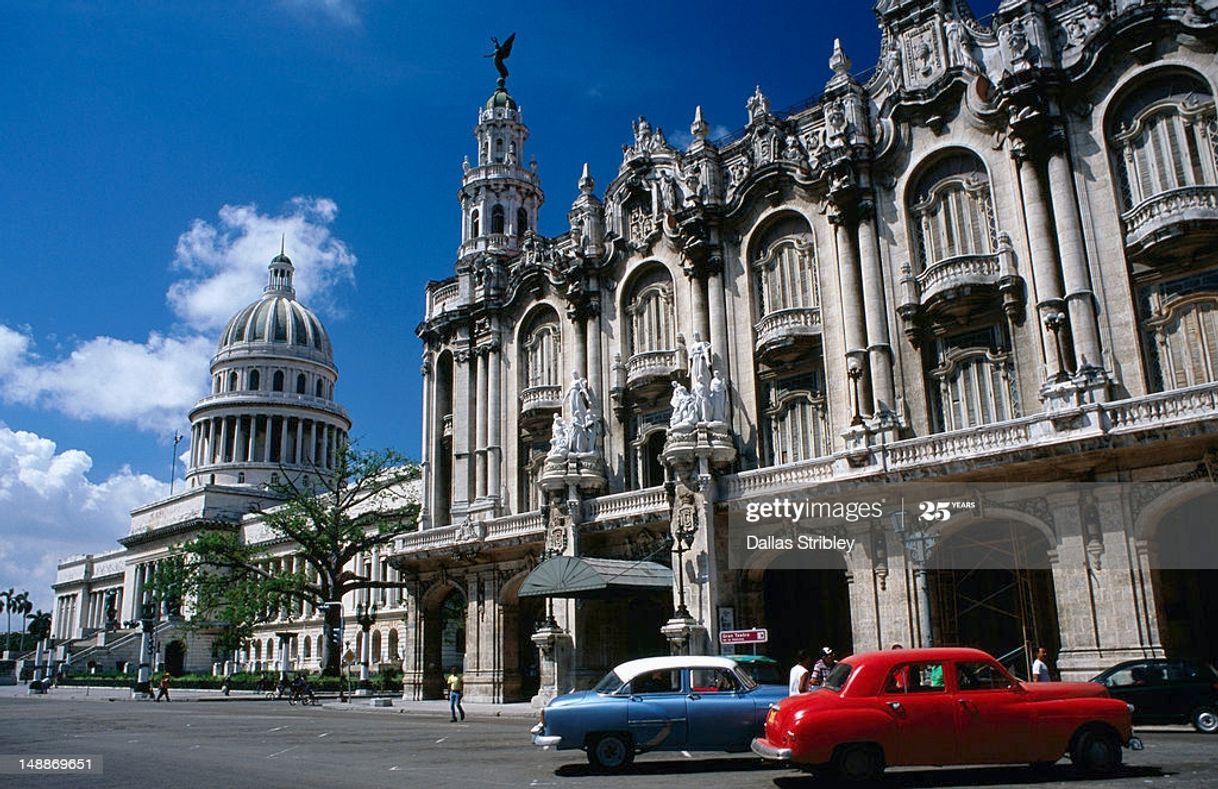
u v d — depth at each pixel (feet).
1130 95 104.78
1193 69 100.12
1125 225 102.01
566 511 139.44
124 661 336.49
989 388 109.19
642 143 153.17
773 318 127.95
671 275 144.15
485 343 170.71
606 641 138.82
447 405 181.06
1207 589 103.76
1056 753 49.29
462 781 53.42
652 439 144.36
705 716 59.67
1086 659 92.12
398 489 267.39
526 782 53.01
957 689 49.73
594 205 157.69
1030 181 107.04
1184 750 59.16
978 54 116.37
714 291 135.54
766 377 131.03
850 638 129.59
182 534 372.99
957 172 116.16
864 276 119.24
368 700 177.17
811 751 47.88
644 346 147.23
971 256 110.01
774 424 128.57
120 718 125.08
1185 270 98.12
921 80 121.19
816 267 126.41
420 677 168.25
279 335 425.69
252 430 398.21
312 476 390.83
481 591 160.15
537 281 165.37
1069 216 104.01
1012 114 109.09
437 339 181.68
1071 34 109.70
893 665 50.08
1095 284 102.27
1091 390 97.55
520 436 163.63
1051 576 109.81
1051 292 103.45
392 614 282.36
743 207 135.13
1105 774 49.73
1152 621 89.30
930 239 116.88
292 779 54.49
